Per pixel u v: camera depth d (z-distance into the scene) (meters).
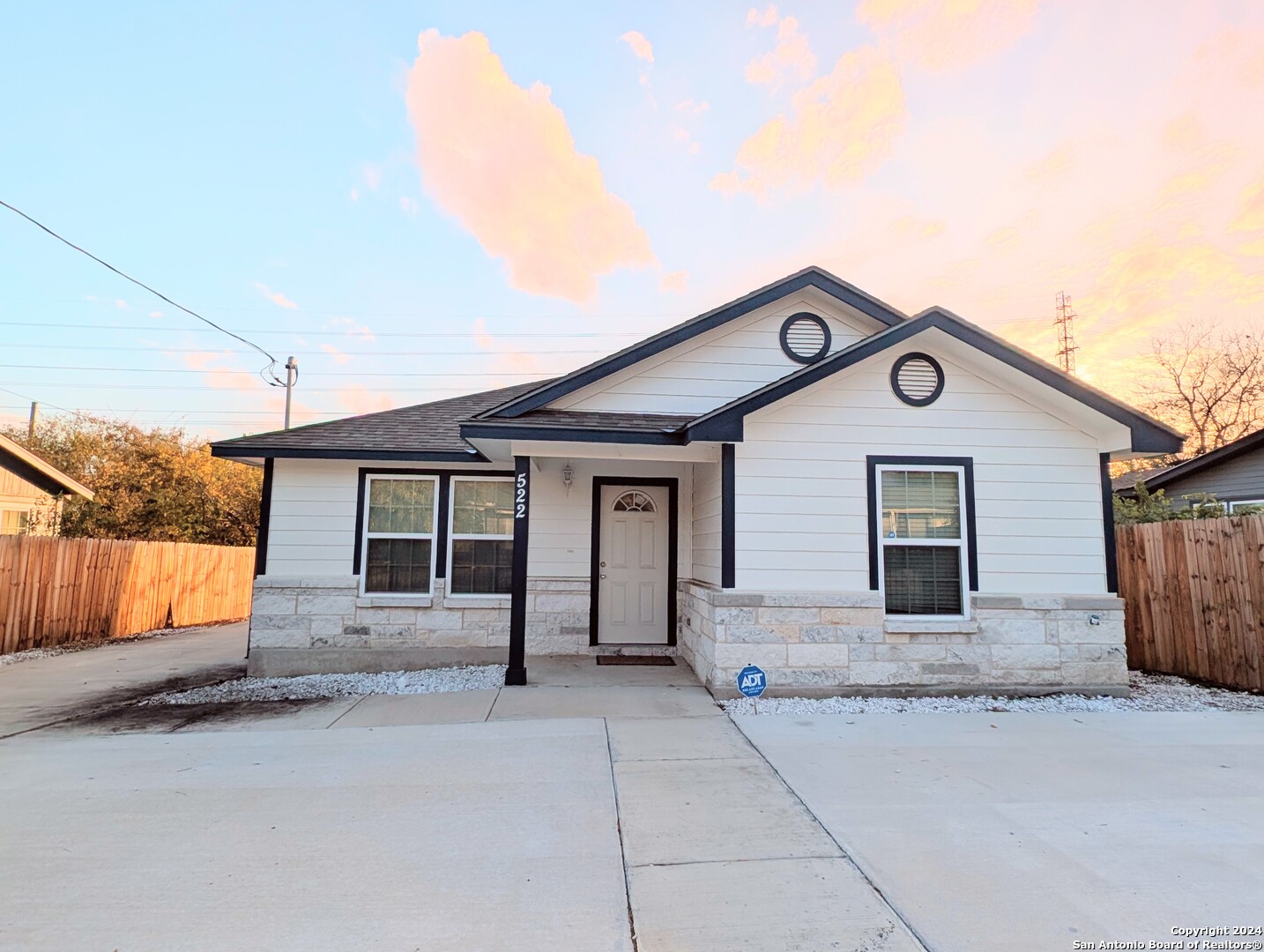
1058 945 2.43
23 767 4.62
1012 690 6.64
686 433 6.73
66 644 11.17
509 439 7.03
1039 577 6.82
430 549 8.66
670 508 9.02
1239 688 6.81
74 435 23.17
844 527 6.75
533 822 3.61
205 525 19.27
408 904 2.74
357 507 8.60
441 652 8.48
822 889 2.85
